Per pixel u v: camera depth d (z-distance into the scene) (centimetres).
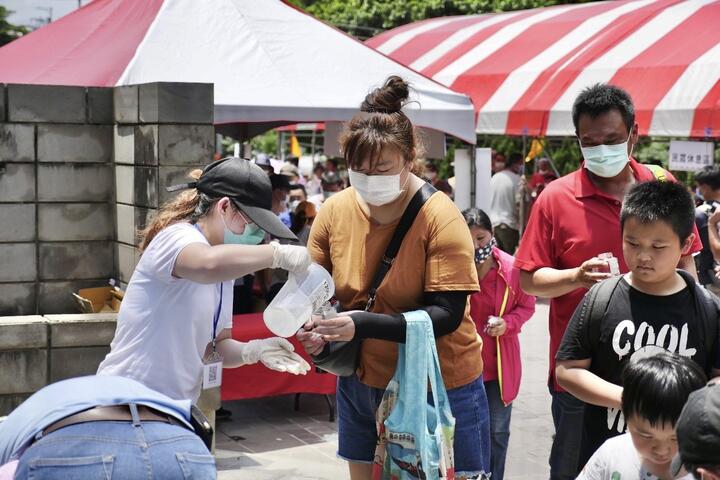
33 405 286
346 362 445
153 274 385
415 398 420
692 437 256
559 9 2359
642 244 389
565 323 493
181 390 396
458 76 2147
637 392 328
